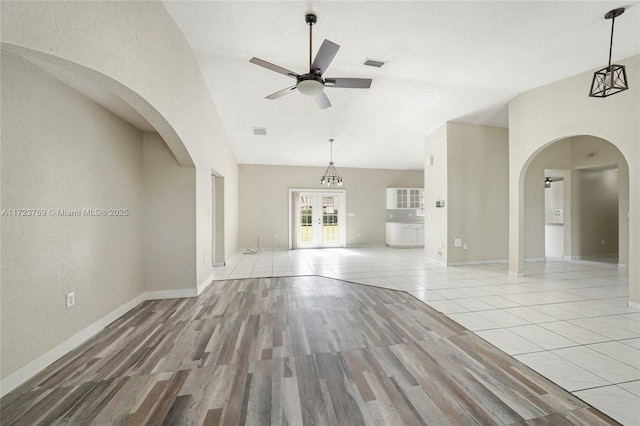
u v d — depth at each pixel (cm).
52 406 149
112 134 271
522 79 363
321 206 840
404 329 249
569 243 613
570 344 218
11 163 168
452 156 524
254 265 559
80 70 163
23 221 175
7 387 162
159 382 171
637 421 136
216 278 444
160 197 338
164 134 274
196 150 341
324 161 780
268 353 206
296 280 432
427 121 513
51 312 194
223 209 556
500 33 265
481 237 548
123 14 186
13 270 168
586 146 581
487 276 451
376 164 823
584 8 232
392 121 507
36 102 185
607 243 632
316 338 231
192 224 346
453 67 329
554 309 298
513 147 432
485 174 545
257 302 326
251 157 732
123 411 146
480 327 252
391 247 849
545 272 479
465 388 164
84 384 169
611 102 310
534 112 394
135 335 237
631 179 296
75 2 149
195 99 328
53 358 195
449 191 527
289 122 504
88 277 234
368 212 867
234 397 156
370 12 237
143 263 332
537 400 153
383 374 179
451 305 313
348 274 473
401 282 417
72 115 218
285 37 273
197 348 214
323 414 143
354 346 217
